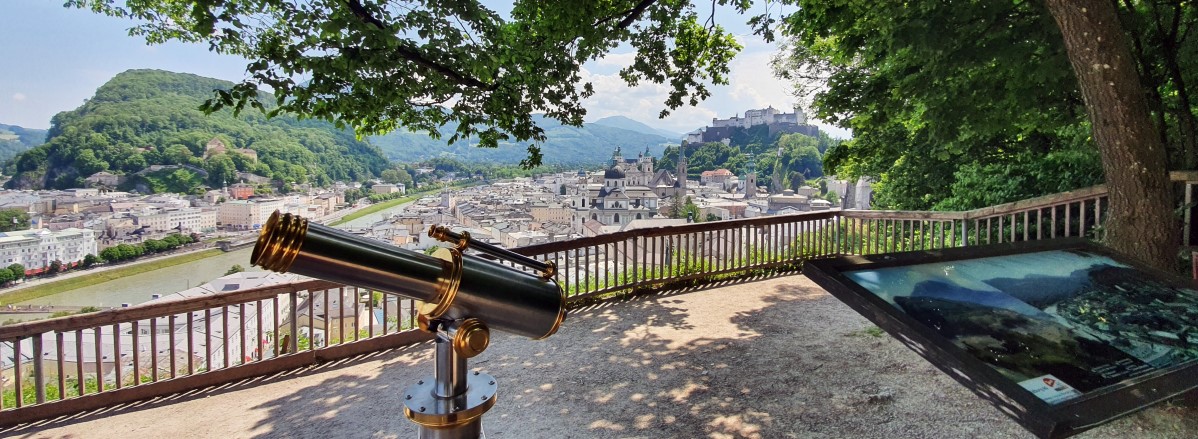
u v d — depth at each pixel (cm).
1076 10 424
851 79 903
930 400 349
